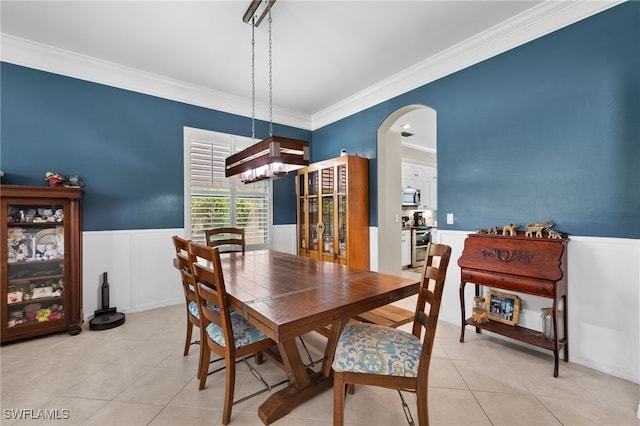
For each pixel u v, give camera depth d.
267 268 2.16
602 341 2.01
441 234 2.98
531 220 2.36
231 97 3.90
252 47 2.71
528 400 1.70
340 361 1.33
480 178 2.68
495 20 2.40
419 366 1.29
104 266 3.07
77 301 2.66
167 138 3.47
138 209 3.28
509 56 2.48
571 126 2.16
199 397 1.73
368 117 3.80
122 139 3.18
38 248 2.54
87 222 2.99
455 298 2.88
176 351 2.31
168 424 1.51
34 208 2.53
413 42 2.70
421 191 6.55
